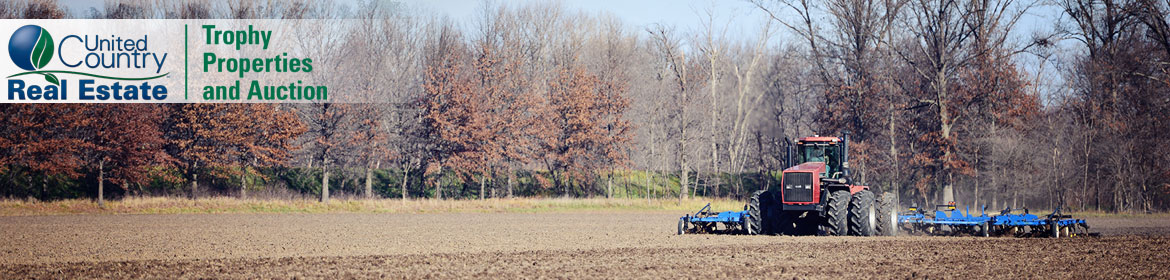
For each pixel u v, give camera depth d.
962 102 50.53
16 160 45.53
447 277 15.15
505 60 59.31
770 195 23.88
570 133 56.56
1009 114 50.75
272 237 25.14
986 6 47.75
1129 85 51.12
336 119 50.34
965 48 49.69
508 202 48.34
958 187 55.12
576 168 56.31
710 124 60.66
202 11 51.00
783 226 23.88
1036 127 50.97
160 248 21.30
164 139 49.44
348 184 57.59
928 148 51.59
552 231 28.19
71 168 46.69
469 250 20.39
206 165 51.31
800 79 57.81
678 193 62.81
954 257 17.77
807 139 23.42
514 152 54.38
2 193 49.16
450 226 31.31
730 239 22.50
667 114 59.19
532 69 62.62
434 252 19.88
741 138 61.59
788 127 60.50
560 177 58.91
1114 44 50.31
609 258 17.98
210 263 17.44
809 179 21.92
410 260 17.91
